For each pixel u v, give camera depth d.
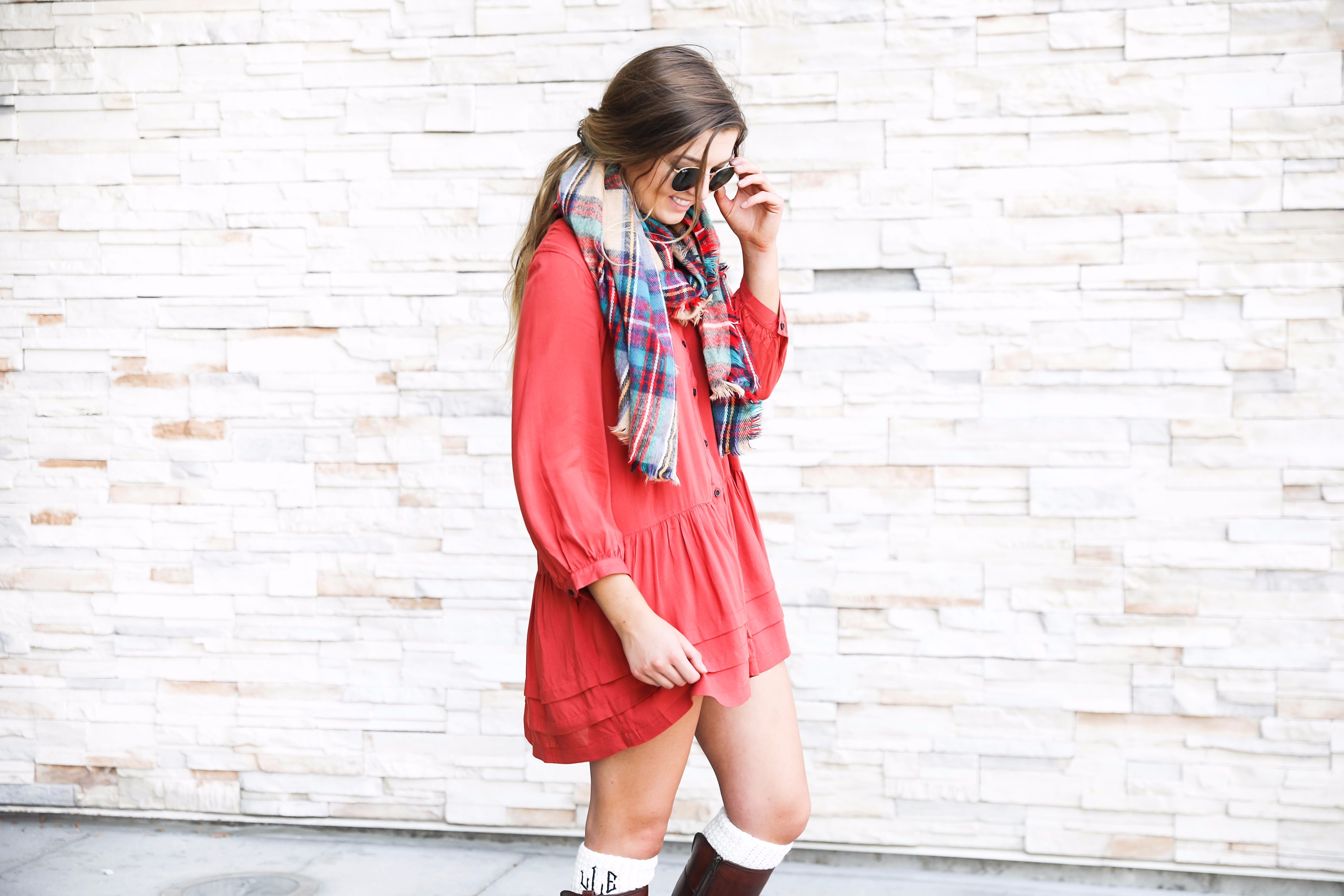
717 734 1.38
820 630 2.16
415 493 2.26
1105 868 2.10
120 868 2.11
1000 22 2.06
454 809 2.26
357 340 2.26
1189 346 2.04
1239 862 2.05
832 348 2.14
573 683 1.30
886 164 2.11
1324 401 2.00
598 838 1.33
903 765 2.14
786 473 2.16
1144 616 2.06
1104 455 2.07
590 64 2.18
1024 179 2.07
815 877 2.10
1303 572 2.02
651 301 1.25
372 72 2.23
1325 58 1.97
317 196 2.26
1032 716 2.11
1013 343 2.09
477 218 2.22
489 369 2.23
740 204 1.45
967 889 2.06
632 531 1.30
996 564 2.11
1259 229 2.01
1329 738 2.02
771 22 2.12
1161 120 2.03
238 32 2.26
